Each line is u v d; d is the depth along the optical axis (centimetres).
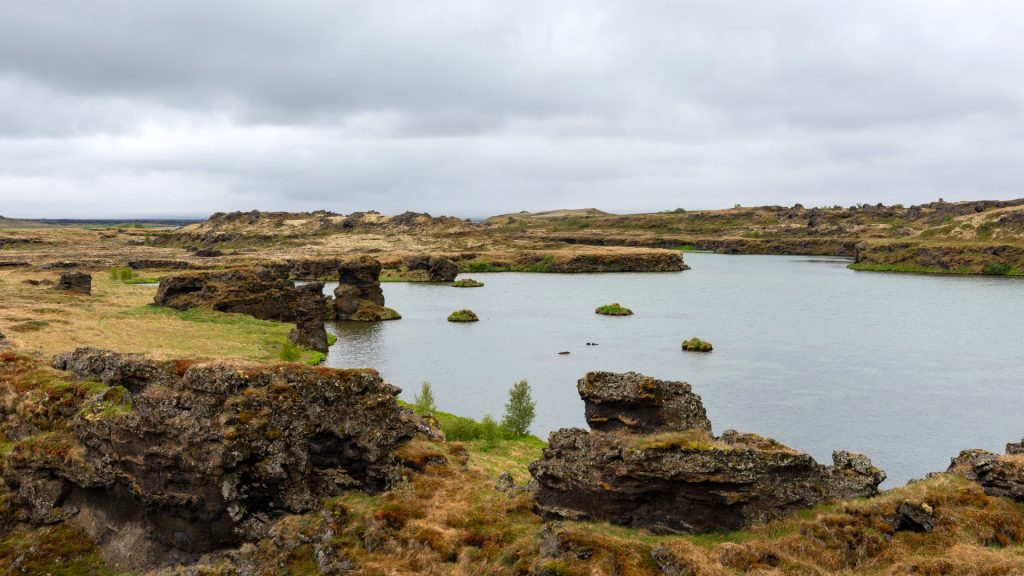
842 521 3222
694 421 3884
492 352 12262
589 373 4009
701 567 2972
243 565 3484
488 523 3666
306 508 3775
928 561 2920
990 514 3166
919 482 3603
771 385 9731
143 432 3747
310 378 3994
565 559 3084
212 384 3772
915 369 10738
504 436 6775
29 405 4416
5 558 3769
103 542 3881
